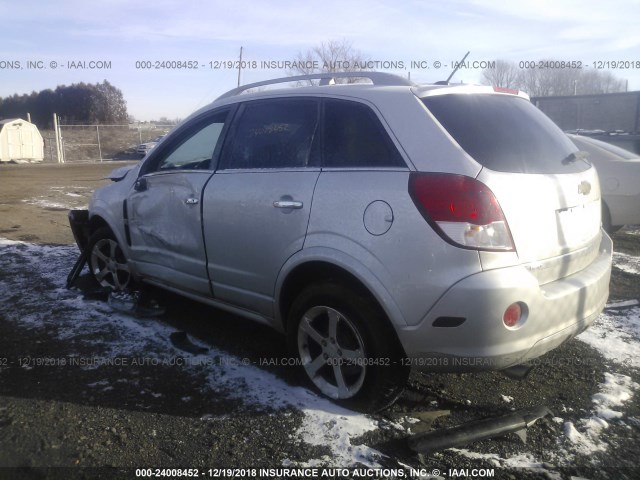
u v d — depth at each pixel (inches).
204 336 167.8
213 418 123.8
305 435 117.6
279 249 132.4
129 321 178.1
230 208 143.3
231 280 147.3
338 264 119.7
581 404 130.7
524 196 113.7
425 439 113.1
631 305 194.1
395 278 112.5
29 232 322.3
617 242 301.6
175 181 161.8
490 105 129.1
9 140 1213.1
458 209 107.4
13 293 203.8
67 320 178.4
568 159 134.1
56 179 736.3
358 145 124.5
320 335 128.9
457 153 112.5
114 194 190.4
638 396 134.3
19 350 156.6
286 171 134.4
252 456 111.3
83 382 138.9
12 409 126.8
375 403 121.8
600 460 110.8
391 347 118.2
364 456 111.1
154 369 145.9
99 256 204.2
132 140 1551.4
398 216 112.4
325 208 123.2
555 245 119.0
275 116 143.1
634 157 296.5
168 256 167.2
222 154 152.0
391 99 123.4
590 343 163.0
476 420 122.3
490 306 105.7
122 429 119.6
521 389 137.3
